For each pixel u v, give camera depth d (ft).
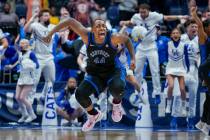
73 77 44.83
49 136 33.06
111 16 55.01
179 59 42.65
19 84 44.57
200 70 31.01
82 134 35.40
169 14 57.00
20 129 40.93
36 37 44.68
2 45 45.83
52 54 45.32
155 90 43.88
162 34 49.34
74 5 54.08
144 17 44.42
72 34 48.78
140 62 43.98
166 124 44.34
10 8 54.65
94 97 43.98
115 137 32.71
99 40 27.12
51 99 45.19
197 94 44.01
